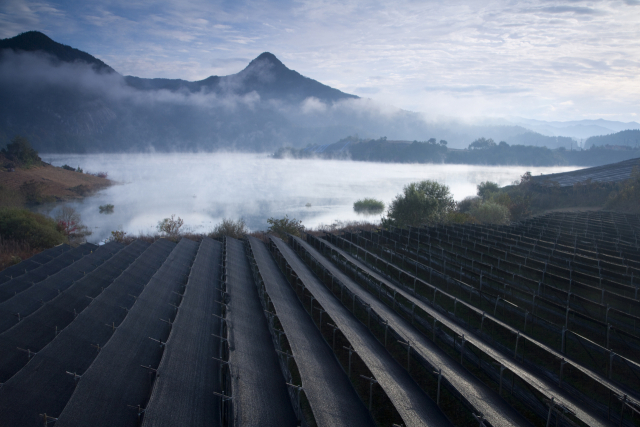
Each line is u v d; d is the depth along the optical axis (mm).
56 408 13602
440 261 35031
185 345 16922
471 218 59469
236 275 29219
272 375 15836
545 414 14336
